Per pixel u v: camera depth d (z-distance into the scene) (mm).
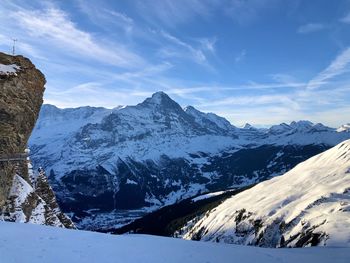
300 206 119438
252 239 123125
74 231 34312
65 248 28219
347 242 74688
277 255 31703
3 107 59812
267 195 161625
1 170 59938
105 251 28391
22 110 63438
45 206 72938
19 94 62844
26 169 78062
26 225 35125
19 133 63562
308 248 36281
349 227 82812
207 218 177125
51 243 29234
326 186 136375
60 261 25297
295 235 100125
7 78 60906
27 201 67250
